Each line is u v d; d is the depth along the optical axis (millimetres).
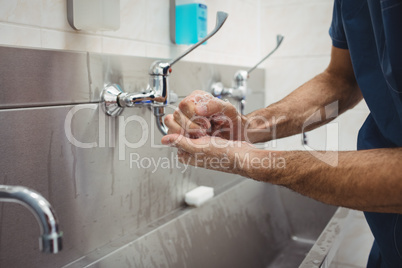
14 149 617
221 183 1219
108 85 778
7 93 597
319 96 829
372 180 443
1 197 370
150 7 950
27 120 632
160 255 879
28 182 643
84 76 726
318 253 748
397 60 534
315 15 1436
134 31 905
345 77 844
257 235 1231
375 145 689
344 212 1016
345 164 476
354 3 676
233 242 1112
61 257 715
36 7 683
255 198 1282
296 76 1500
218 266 1029
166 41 1017
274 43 1523
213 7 1216
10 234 625
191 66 1030
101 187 789
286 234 1381
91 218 772
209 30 1200
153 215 937
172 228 927
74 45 759
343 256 1486
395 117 623
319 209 1318
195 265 961
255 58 1533
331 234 858
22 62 614
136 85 851
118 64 799
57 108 680
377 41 595
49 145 672
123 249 798
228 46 1323
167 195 980
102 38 819
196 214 1010
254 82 1459
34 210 355
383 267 756
